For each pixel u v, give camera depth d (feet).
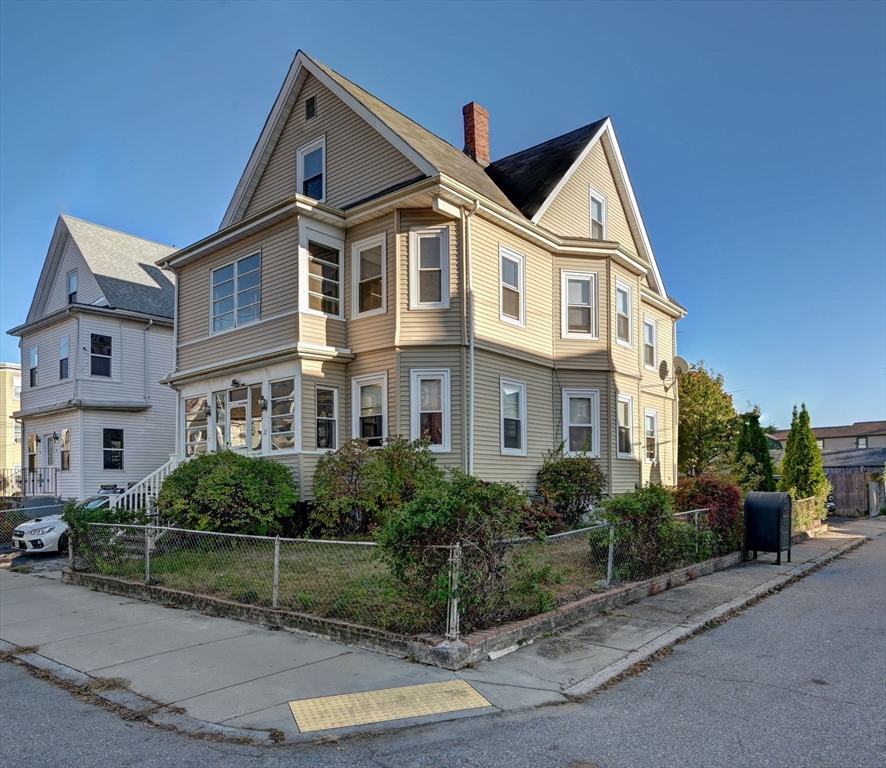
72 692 19.42
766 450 68.90
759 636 24.41
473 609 22.24
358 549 29.86
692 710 17.07
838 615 27.86
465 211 47.60
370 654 21.80
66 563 44.32
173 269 60.08
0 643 24.79
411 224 47.80
